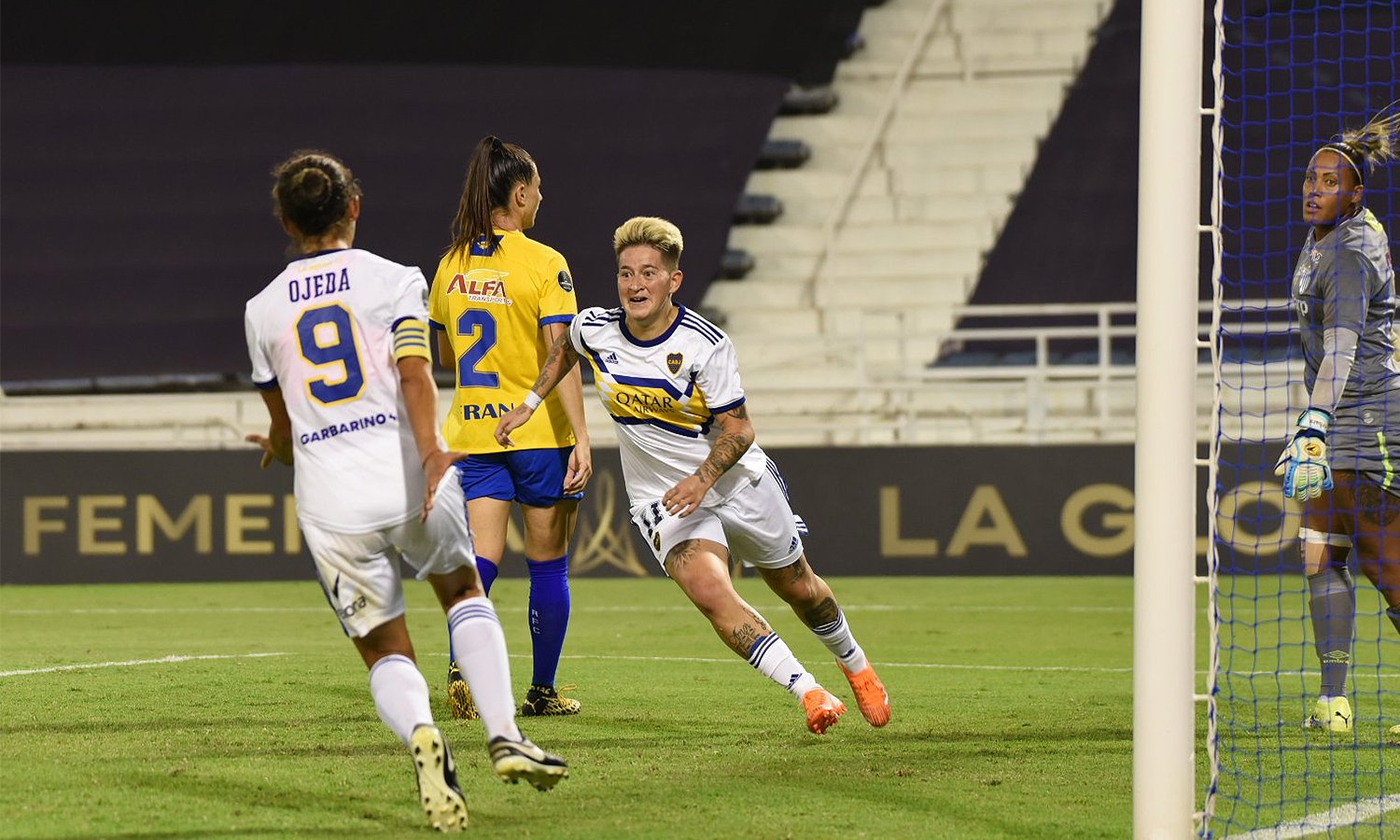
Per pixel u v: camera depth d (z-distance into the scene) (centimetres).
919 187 6288
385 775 1445
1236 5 5653
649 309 1545
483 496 1850
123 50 6084
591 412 5631
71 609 3762
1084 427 5306
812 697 1550
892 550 4497
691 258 5969
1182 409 1177
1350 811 1349
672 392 1566
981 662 2597
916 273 6169
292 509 4528
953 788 1411
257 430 5603
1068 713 1927
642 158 6066
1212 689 1238
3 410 5769
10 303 5812
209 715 1845
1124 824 1261
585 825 1244
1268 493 4303
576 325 1616
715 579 1580
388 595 1240
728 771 1490
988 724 1822
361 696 2030
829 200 6359
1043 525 4469
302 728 1739
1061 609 3594
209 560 4534
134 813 1270
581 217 6000
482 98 6116
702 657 2622
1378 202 4634
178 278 5866
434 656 2652
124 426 5672
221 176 5978
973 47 6412
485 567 1834
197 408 5753
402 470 1216
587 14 6150
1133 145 6175
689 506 1513
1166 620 1172
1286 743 1691
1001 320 6025
